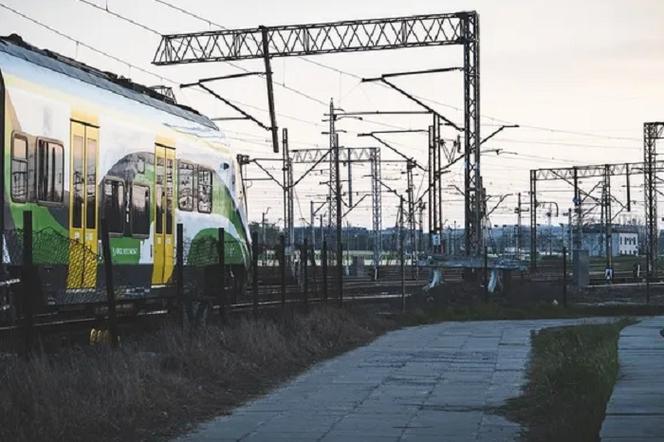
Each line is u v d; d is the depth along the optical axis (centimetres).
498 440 1149
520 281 5319
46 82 1703
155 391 1341
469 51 4294
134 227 2030
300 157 7719
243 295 2795
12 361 1201
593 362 1625
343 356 2175
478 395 1531
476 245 4488
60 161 1733
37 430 1059
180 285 1897
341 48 4209
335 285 3272
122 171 1983
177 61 4316
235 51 4241
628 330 2809
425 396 1523
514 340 2630
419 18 4184
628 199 9138
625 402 1266
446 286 4522
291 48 4219
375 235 7900
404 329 3108
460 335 2828
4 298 1483
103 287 1872
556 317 3881
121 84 2202
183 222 2298
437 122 5600
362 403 1452
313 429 1227
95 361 1348
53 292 1658
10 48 1650
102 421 1160
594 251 15450
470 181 4459
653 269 7844
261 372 1764
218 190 2555
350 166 8238
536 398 1456
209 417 1316
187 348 1652
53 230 1700
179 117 2328
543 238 16100
